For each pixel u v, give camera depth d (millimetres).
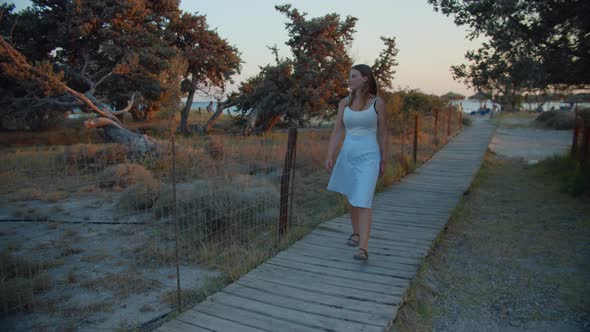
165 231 5430
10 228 5711
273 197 6129
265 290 3564
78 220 6027
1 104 18656
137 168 8086
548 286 4000
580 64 8008
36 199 7055
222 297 3441
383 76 19859
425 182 9148
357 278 3805
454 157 13539
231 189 5793
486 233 5699
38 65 15734
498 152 16016
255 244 4836
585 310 3518
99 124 13273
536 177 10000
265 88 19578
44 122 23000
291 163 5168
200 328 2947
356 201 3846
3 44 15570
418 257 4348
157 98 21688
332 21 19094
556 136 22703
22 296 3574
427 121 22062
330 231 5250
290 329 2918
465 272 4387
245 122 22219
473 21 8797
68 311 3426
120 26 19531
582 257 4691
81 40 20141
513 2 7730
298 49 20031
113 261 4547
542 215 6469
